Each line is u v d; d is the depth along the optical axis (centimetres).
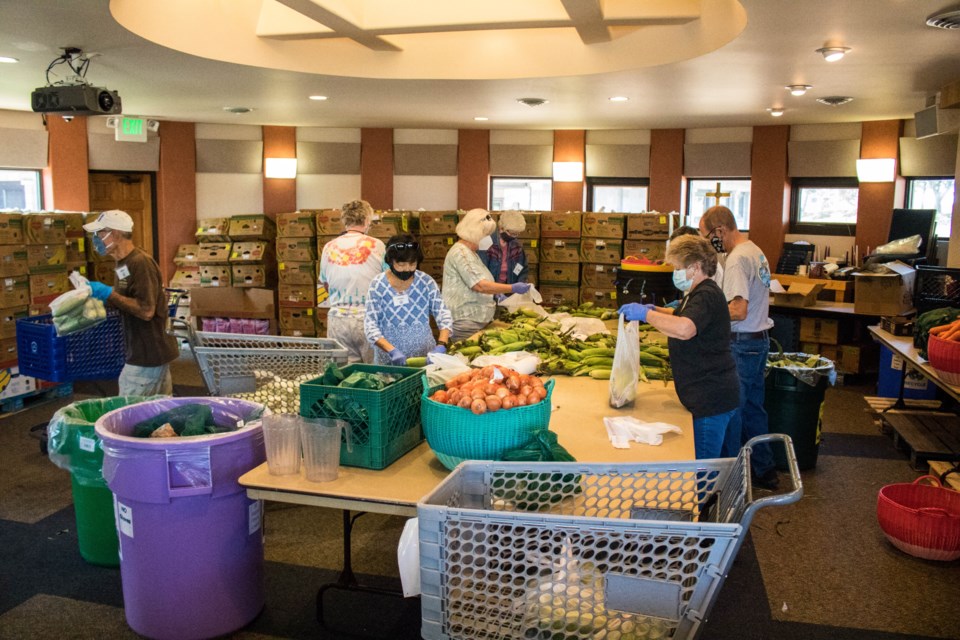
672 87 642
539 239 823
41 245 615
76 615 305
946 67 554
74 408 340
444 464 256
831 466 499
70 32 476
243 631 291
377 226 798
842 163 870
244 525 281
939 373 405
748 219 927
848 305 755
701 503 238
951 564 362
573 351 400
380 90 672
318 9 465
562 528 195
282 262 831
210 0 540
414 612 309
